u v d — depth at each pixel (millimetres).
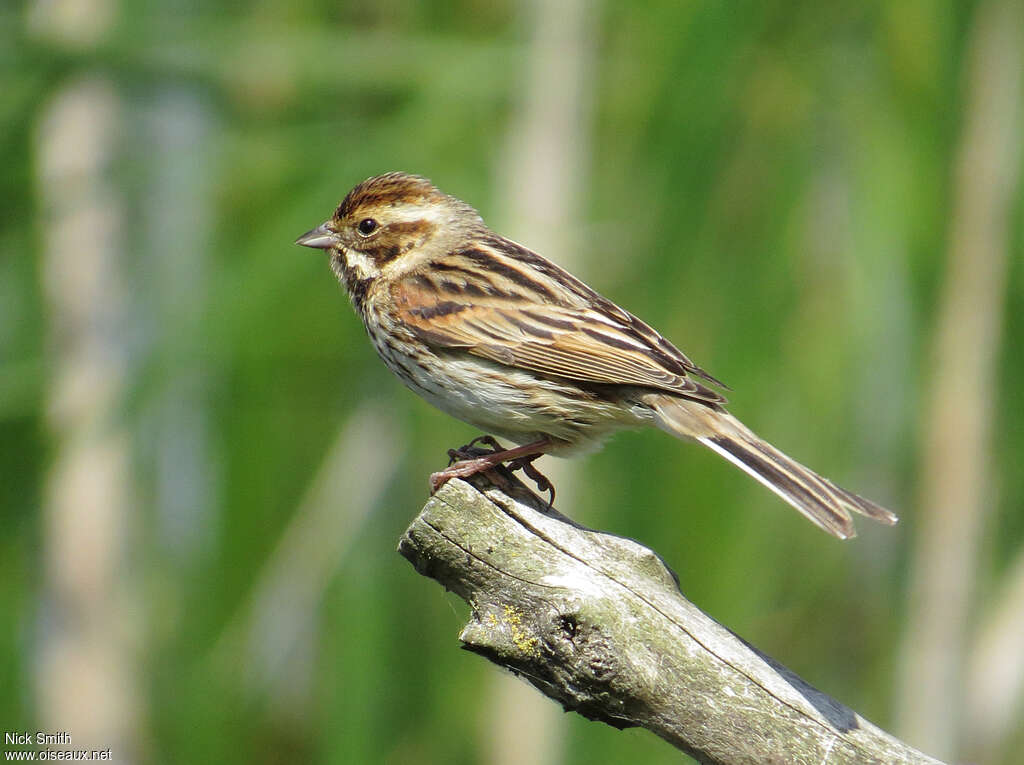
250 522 13281
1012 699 13039
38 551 13734
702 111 12391
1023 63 12719
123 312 13203
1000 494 13602
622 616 6336
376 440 13125
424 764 13070
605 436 9102
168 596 13719
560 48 12680
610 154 12844
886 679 13586
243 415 13086
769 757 6250
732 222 12695
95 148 13266
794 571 13609
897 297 12844
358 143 12922
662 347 9070
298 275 12586
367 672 12891
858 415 12922
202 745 13539
